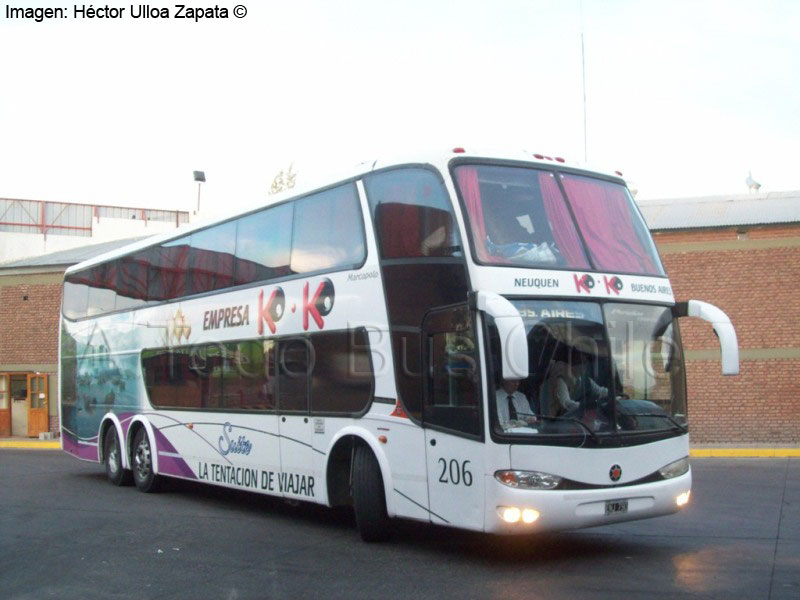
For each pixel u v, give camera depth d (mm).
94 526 11648
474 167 9047
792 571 8398
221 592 7957
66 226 50844
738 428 23422
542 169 9430
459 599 7496
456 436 8633
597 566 8719
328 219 10805
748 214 24531
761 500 13234
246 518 12281
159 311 14805
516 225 8953
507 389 8359
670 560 8977
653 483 8805
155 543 10375
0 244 42844
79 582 8461
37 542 10539
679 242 24000
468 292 8469
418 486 9117
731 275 23609
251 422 12086
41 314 32219
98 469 19922
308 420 10875
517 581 8117
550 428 8344
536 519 8156
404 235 9500
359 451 10062
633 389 8953
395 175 9719
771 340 23297
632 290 9242
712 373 23703
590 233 9336
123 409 15852
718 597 7438
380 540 10062
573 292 8805
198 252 13844
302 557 9414
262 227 12227
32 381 32156
